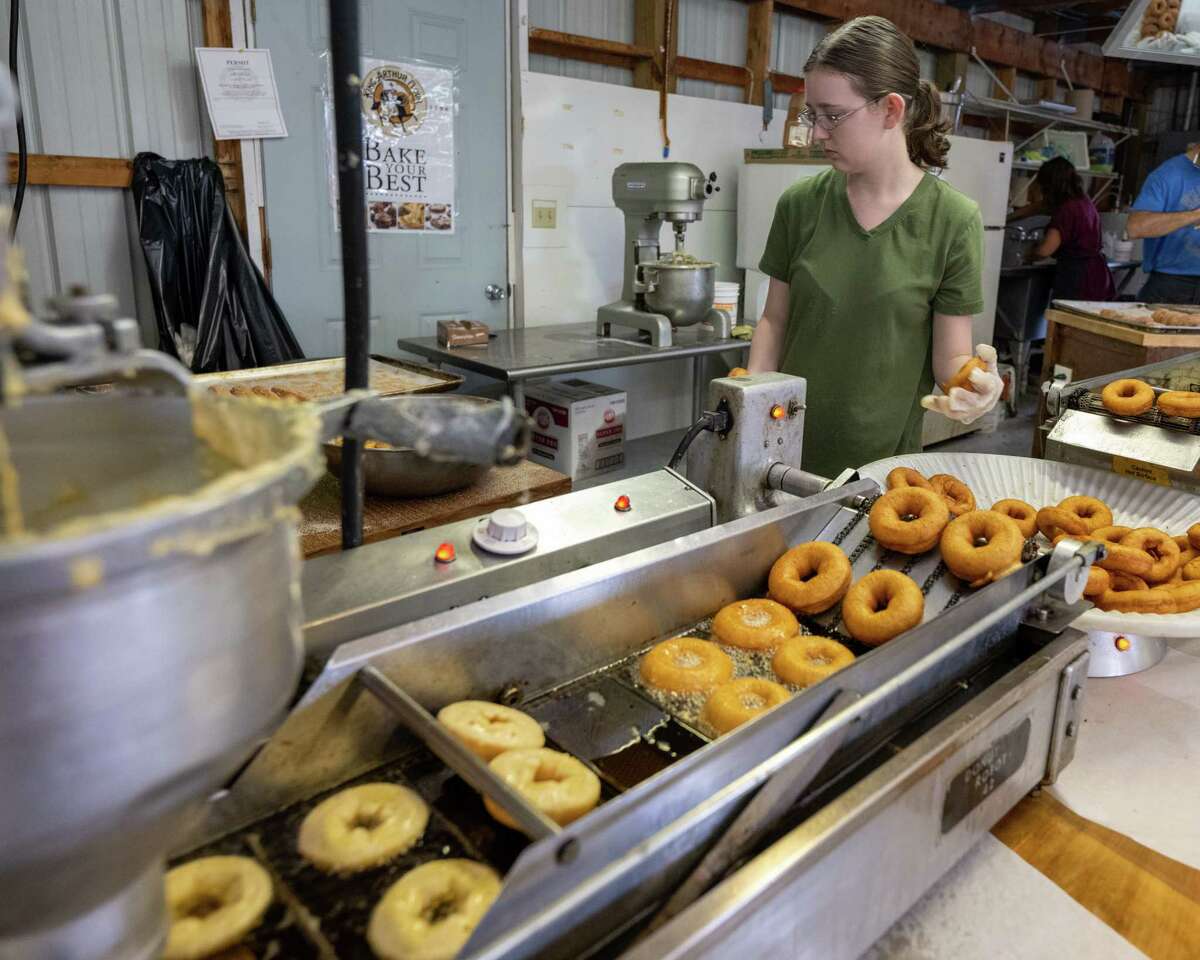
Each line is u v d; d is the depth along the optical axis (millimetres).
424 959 647
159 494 474
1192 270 3865
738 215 4477
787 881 698
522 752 825
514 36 3514
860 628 1111
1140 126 8305
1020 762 1002
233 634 407
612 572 1021
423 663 862
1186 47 2418
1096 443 1748
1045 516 1384
